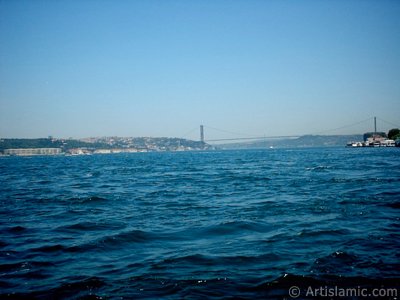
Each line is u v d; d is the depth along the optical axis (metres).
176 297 5.68
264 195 17.72
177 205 15.60
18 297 5.84
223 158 84.44
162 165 59.12
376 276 6.27
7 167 64.12
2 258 7.95
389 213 11.79
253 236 9.32
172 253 8.05
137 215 13.26
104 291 5.99
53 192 22.23
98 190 22.97
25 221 12.50
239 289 5.93
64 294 5.92
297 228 9.98
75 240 9.52
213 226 10.71
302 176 27.95
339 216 11.52
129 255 8.03
